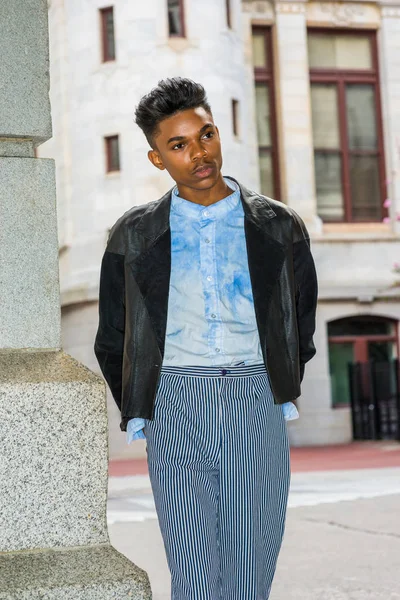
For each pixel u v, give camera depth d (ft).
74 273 89.04
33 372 11.84
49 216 12.44
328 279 90.74
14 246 12.31
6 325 12.22
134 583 11.39
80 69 89.04
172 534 10.69
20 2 12.57
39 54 12.59
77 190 89.40
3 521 11.41
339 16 94.63
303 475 49.03
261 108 93.61
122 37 86.79
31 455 11.50
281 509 11.16
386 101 95.71
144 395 10.68
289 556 22.09
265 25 93.61
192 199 10.79
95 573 11.37
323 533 25.52
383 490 36.91
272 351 10.74
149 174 86.33
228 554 10.91
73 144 89.81
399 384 79.71
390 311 91.66
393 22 96.02
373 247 92.32
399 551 22.24
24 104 12.51
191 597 10.52
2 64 12.47
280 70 92.63
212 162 10.55
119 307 11.26
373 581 18.86
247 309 10.73
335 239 91.50
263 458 10.80
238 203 10.89
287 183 92.22
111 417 84.48
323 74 95.09
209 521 10.69
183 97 10.53
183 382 10.61
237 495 10.71
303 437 87.30
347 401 90.68
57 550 11.57
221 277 10.67
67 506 11.61
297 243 11.05
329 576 19.56
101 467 11.72
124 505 35.32
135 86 86.38
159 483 10.77
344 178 94.84
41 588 11.09
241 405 10.66
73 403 11.66
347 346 91.25
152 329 10.69
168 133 10.52
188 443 10.63
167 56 86.28
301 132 92.79
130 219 11.03
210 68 86.99
